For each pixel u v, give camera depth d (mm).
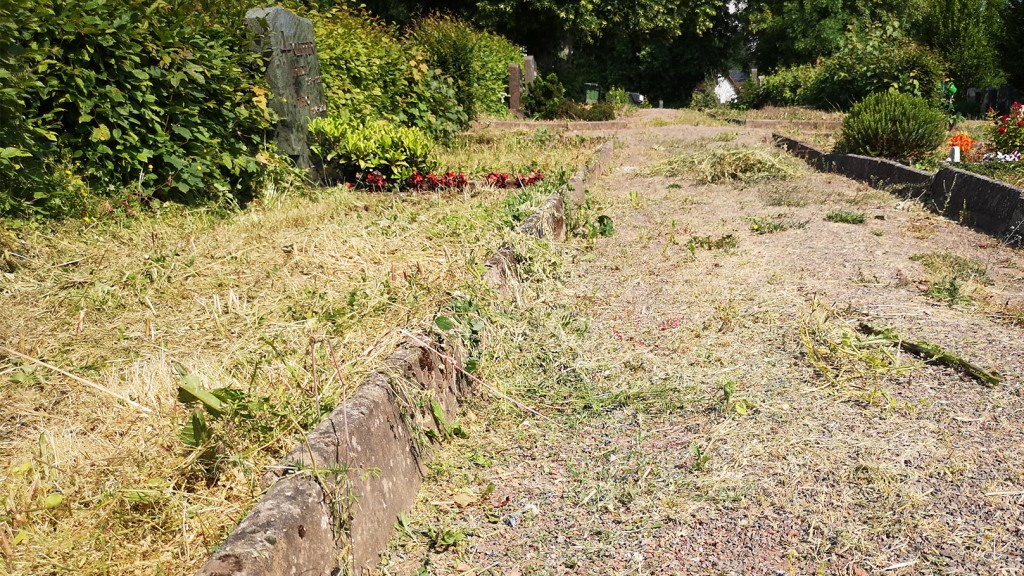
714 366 3723
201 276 4496
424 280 4223
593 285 5066
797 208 7730
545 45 30891
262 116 7680
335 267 4641
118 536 2135
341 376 2781
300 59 8398
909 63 19641
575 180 7973
